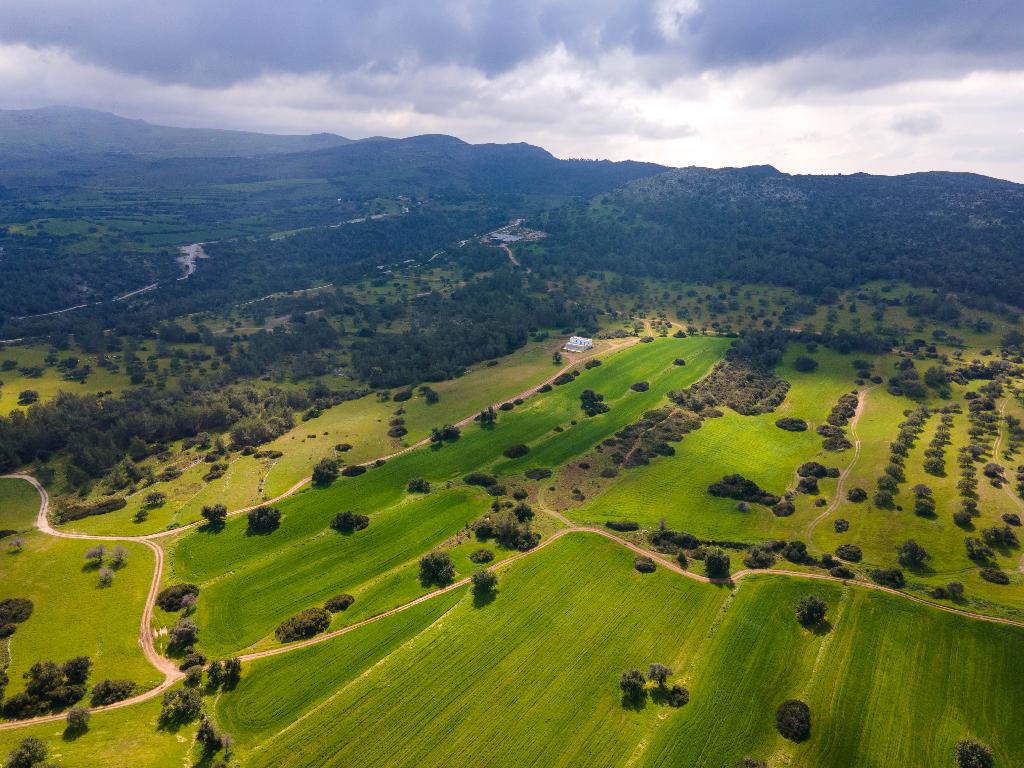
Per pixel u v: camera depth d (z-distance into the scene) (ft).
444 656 293.23
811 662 290.76
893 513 401.90
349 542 386.52
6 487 460.55
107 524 406.62
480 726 257.96
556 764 242.58
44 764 227.20
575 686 277.85
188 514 418.51
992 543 366.02
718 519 411.54
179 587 339.98
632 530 395.55
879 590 331.57
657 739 252.83
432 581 347.97
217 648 300.81
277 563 366.02
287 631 306.96
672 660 293.43
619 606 327.26
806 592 334.24
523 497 437.58
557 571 353.92
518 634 307.17
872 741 252.83
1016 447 472.44
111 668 286.66
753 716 264.52
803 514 414.00
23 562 363.35
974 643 296.71
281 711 263.70
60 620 315.78
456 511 420.77
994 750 248.52
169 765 237.25
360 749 246.68
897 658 290.97
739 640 304.09
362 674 282.56
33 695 265.54
